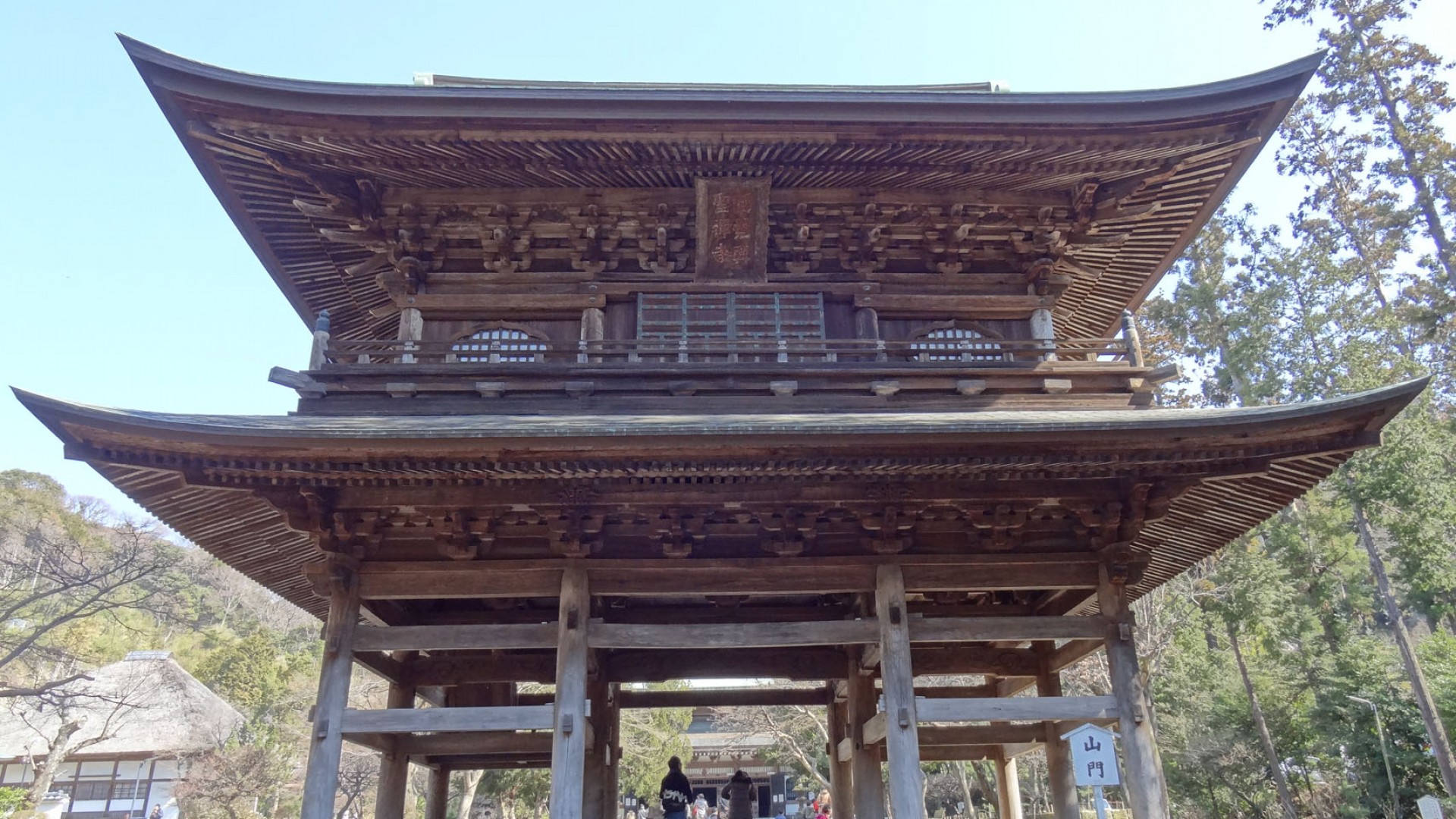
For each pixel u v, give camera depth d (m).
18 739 45.66
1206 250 38.22
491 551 10.55
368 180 11.98
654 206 12.44
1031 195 12.79
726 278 12.69
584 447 8.90
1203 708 36.25
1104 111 11.30
